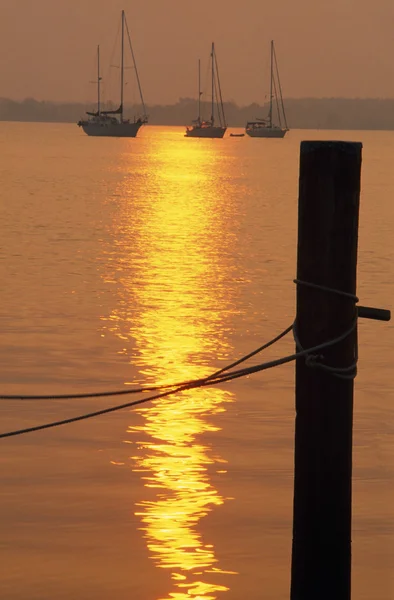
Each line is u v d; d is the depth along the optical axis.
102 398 25.98
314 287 11.38
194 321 37.00
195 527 17.19
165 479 19.64
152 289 44.44
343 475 11.62
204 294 43.28
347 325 11.48
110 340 33.31
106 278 47.47
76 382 27.70
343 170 11.20
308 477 11.66
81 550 16.17
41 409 24.84
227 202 104.75
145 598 14.59
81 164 189.62
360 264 53.44
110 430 23.00
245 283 46.72
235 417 24.30
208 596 14.70
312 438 11.59
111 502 18.25
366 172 173.50
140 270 50.53
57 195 108.62
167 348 32.25
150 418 24.08
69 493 18.72
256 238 68.00
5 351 31.41
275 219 84.44
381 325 36.19
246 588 14.97
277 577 15.34
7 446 21.67
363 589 15.12
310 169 11.27
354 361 11.62
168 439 22.38
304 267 11.44
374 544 16.72
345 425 11.57
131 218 82.56
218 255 57.66
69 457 20.98
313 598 11.77
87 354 31.17
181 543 16.50
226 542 16.53
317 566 11.70
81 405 25.27
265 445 21.98
